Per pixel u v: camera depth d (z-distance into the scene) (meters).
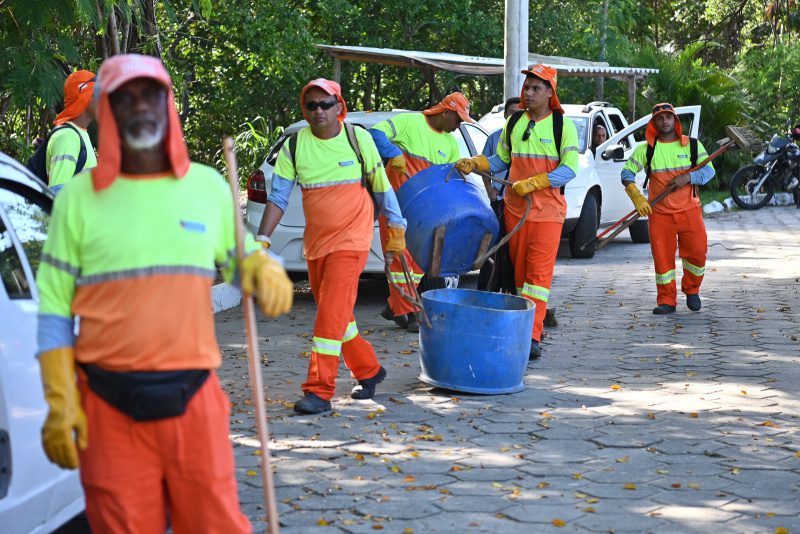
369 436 7.79
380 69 26.81
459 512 6.20
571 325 12.28
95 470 3.93
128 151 3.89
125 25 13.50
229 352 10.88
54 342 3.89
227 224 4.14
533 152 10.25
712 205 27.50
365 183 8.49
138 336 3.89
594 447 7.50
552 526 5.97
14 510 4.64
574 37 31.02
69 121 8.41
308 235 8.48
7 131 16.42
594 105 20.06
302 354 10.81
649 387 9.29
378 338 11.57
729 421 8.15
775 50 39.12
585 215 18.12
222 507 4.05
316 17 26.12
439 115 10.91
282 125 25.83
